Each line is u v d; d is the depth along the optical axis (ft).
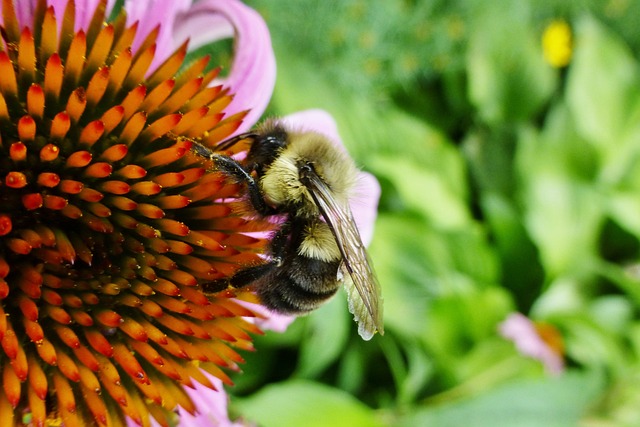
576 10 0.84
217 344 0.34
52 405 0.32
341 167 0.36
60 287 0.32
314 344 0.53
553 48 0.81
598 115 0.75
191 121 0.33
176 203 0.33
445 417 0.57
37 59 0.33
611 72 0.76
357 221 0.38
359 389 0.60
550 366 0.60
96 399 0.32
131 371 0.32
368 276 0.35
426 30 0.71
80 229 0.32
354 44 0.68
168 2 0.35
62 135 0.32
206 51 0.52
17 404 0.32
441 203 0.66
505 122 0.76
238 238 0.34
